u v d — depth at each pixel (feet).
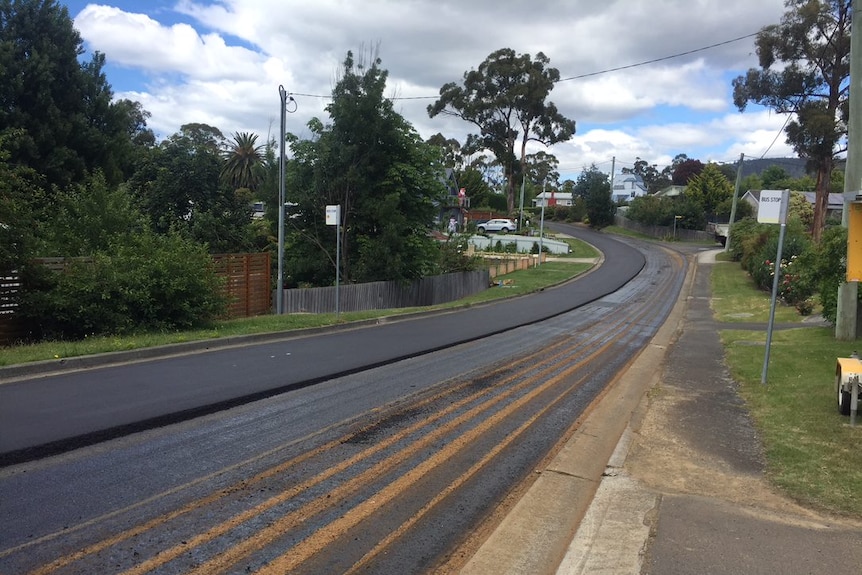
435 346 44.19
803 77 148.46
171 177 89.10
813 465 18.88
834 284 47.73
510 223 233.35
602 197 284.41
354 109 81.10
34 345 37.14
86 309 43.09
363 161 82.99
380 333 51.49
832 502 16.01
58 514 14.74
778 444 21.18
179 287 46.03
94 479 17.03
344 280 83.61
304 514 15.25
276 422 23.30
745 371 35.55
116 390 27.25
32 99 85.51
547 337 53.98
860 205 31.12
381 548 13.66
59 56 88.58
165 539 13.66
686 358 42.45
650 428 23.75
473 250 175.52
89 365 33.06
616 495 16.66
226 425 22.72
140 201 86.53
